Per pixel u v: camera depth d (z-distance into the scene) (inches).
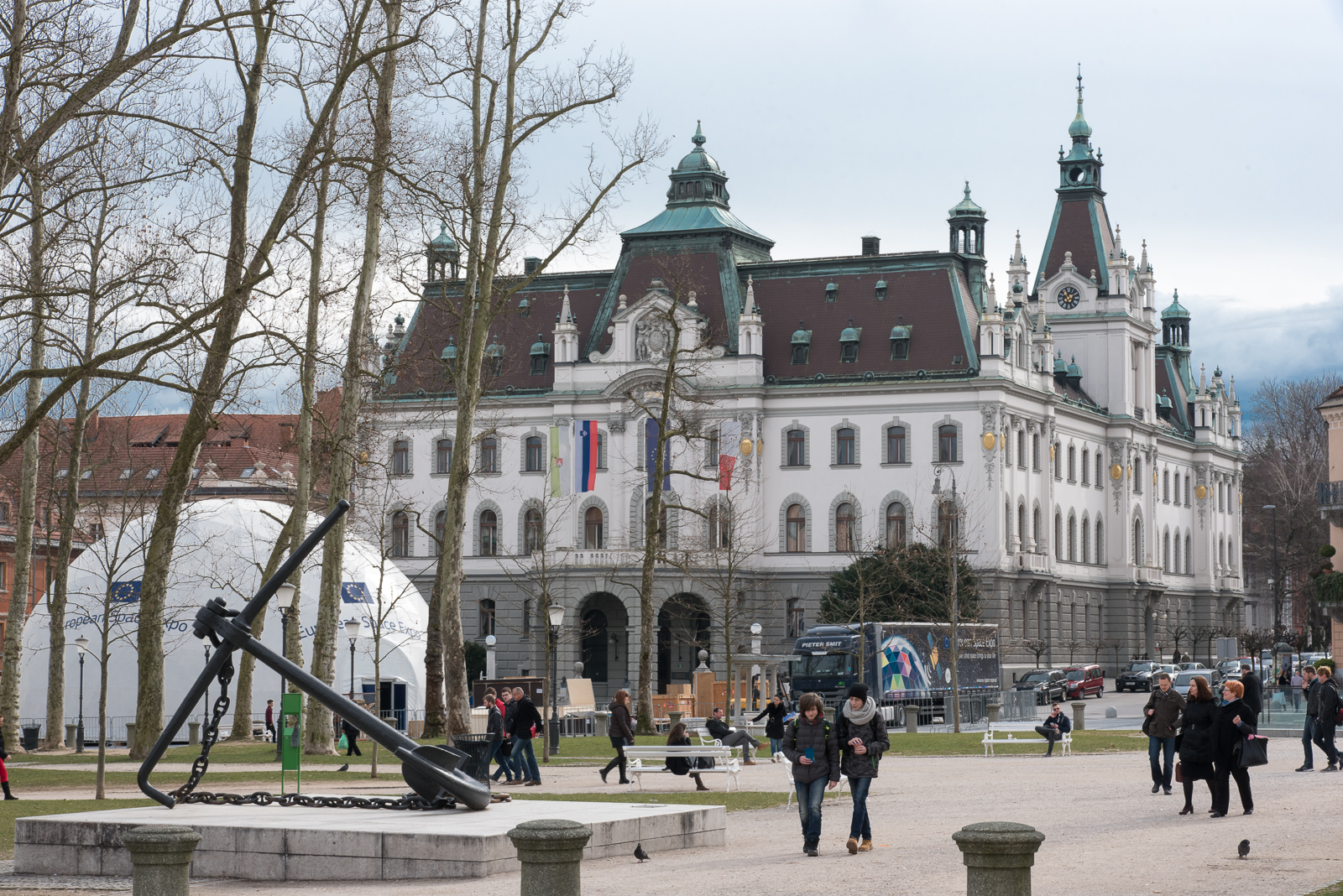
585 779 1647.4
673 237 4557.1
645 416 4441.4
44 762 2023.9
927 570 3902.6
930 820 1170.0
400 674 3272.6
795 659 3179.1
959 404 4286.4
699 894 793.6
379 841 900.6
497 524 4628.4
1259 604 7258.9
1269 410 6766.7
